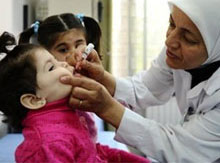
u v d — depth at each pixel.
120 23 2.92
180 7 0.92
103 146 1.05
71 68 0.95
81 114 0.97
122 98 1.24
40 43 1.19
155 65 1.30
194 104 1.08
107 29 2.83
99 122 2.00
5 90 0.86
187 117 1.11
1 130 1.74
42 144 0.78
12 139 1.73
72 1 2.43
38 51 0.88
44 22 1.24
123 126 0.95
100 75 1.10
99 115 0.94
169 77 1.28
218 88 0.98
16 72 0.86
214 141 0.96
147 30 2.93
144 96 1.29
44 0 2.56
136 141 0.96
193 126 0.99
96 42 1.35
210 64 1.05
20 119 0.88
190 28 0.92
